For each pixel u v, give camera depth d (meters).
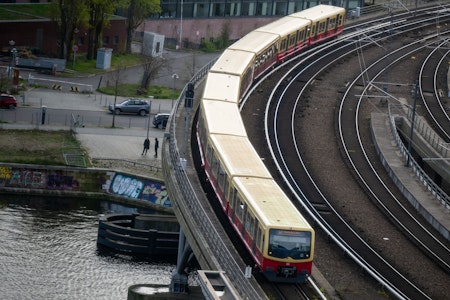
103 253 171.88
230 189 137.12
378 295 125.62
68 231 181.50
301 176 169.88
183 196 141.88
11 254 167.62
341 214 155.75
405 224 155.12
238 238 135.38
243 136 154.88
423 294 128.12
